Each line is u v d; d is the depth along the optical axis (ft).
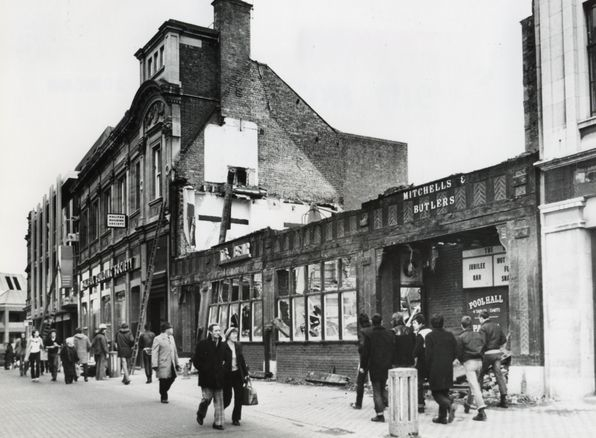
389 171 119.03
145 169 112.16
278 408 47.09
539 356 44.45
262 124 107.34
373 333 40.11
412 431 33.86
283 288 72.90
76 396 61.26
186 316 95.55
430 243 56.75
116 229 128.98
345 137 115.44
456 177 51.52
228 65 106.22
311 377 65.46
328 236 65.77
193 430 38.50
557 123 46.32
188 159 101.19
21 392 67.87
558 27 47.16
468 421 37.60
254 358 77.25
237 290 81.97
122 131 122.62
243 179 104.27
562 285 43.86
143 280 110.11
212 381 38.96
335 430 37.04
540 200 45.85
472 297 56.70
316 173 110.93
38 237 207.31
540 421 36.50
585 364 42.55
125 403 53.67
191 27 104.37
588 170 43.45
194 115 103.09
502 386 42.09
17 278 320.91
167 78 103.35
